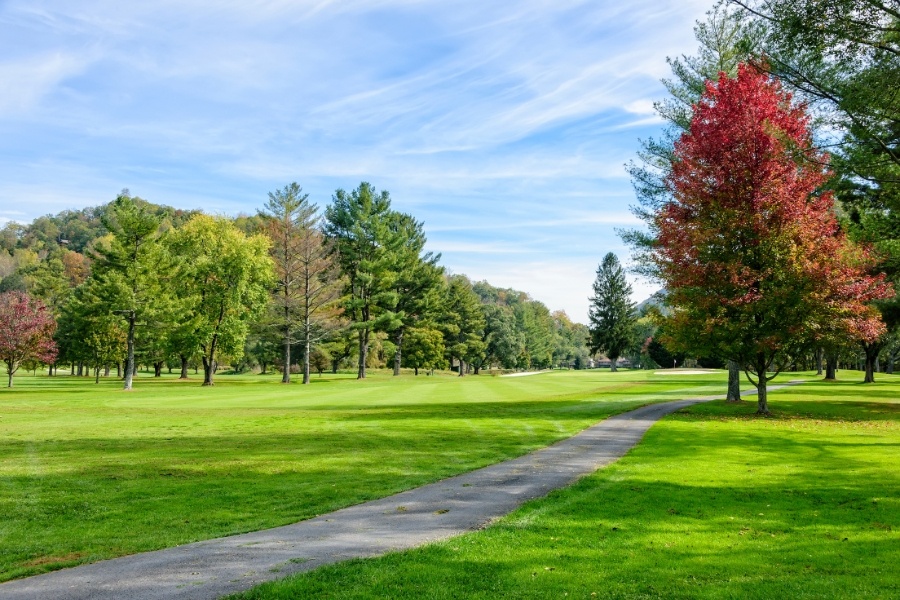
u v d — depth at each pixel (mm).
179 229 61438
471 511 8812
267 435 17141
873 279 20969
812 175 20500
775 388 40625
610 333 100375
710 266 21641
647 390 38344
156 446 15125
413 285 68500
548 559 6617
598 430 18000
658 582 5941
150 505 9289
